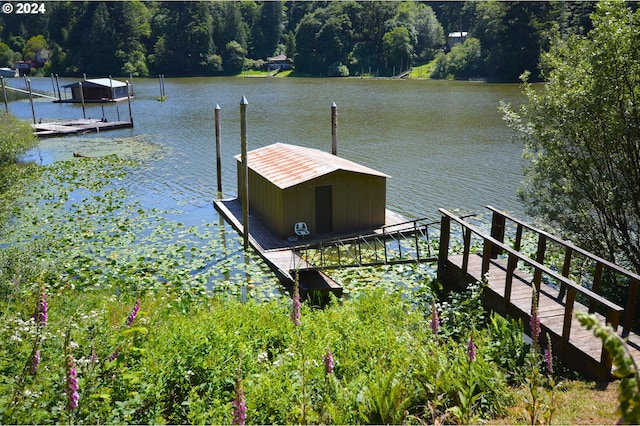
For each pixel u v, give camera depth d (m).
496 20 99.94
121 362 6.77
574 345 8.64
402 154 34.91
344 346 8.98
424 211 23.53
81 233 21.06
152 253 18.97
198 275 16.89
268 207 21.59
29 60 140.62
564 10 77.19
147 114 60.16
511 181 28.08
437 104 63.94
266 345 9.50
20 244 19.67
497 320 9.70
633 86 12.58
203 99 76.88
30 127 38.78
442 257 13.17
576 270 13.82
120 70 134.25
